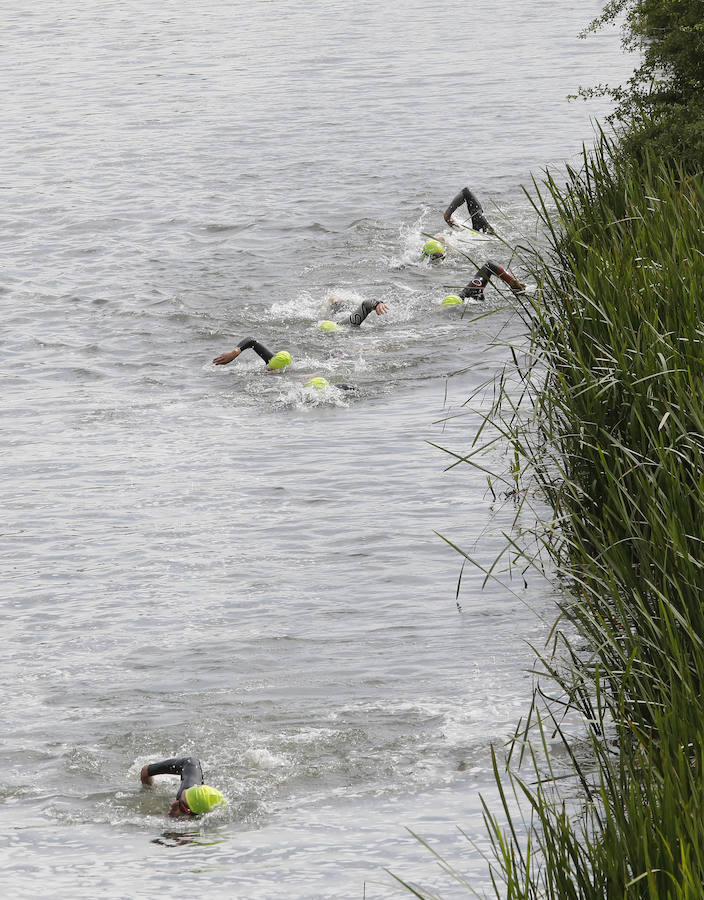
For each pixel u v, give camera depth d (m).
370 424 52.44
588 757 27.45
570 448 36.38
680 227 40.75
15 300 71.19
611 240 44.44
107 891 24.00
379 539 41.38
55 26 186.75
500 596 36.91
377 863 24.25
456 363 59.47
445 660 33.41
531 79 128.25
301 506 44.47
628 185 48.91
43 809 27.84
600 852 19.12
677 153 56.91
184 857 25.42
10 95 135.75
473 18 173.25
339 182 93.62
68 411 55.44
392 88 128.62
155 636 35.81
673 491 27.48
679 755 20.36
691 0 64.69
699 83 64.56
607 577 28.66
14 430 53.31
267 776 28.61
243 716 31.31
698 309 34.62
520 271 69.81
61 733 31.00
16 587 39.16
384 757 28.98
